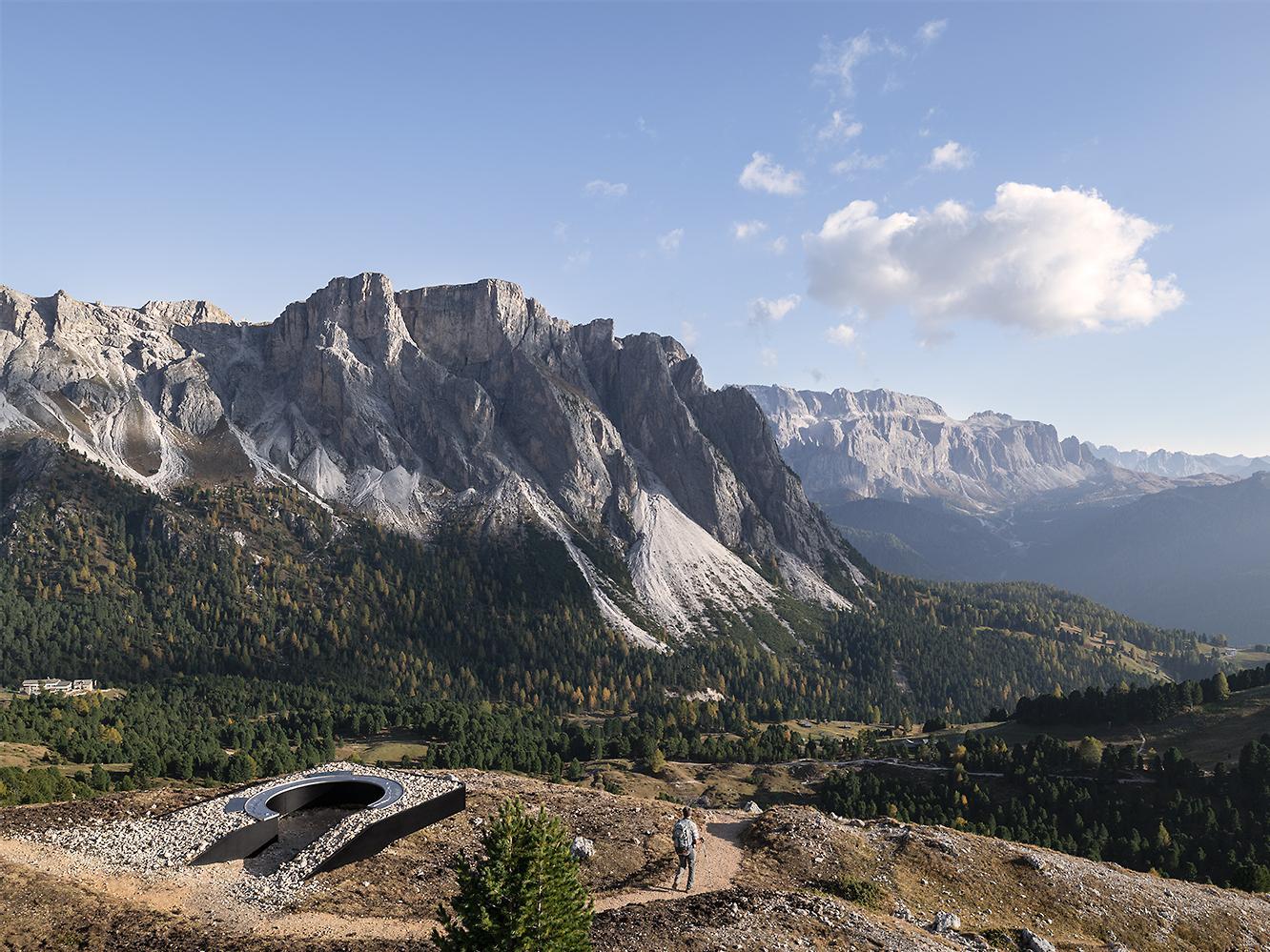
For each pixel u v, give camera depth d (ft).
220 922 141.38
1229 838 483.51
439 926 145.07
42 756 529.45
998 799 580.71
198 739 638.12
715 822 223.10
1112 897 215.51
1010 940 174.70
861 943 148.25
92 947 127.24
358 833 173.17
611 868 176.76
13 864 154.81
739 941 138.00
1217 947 206.49
